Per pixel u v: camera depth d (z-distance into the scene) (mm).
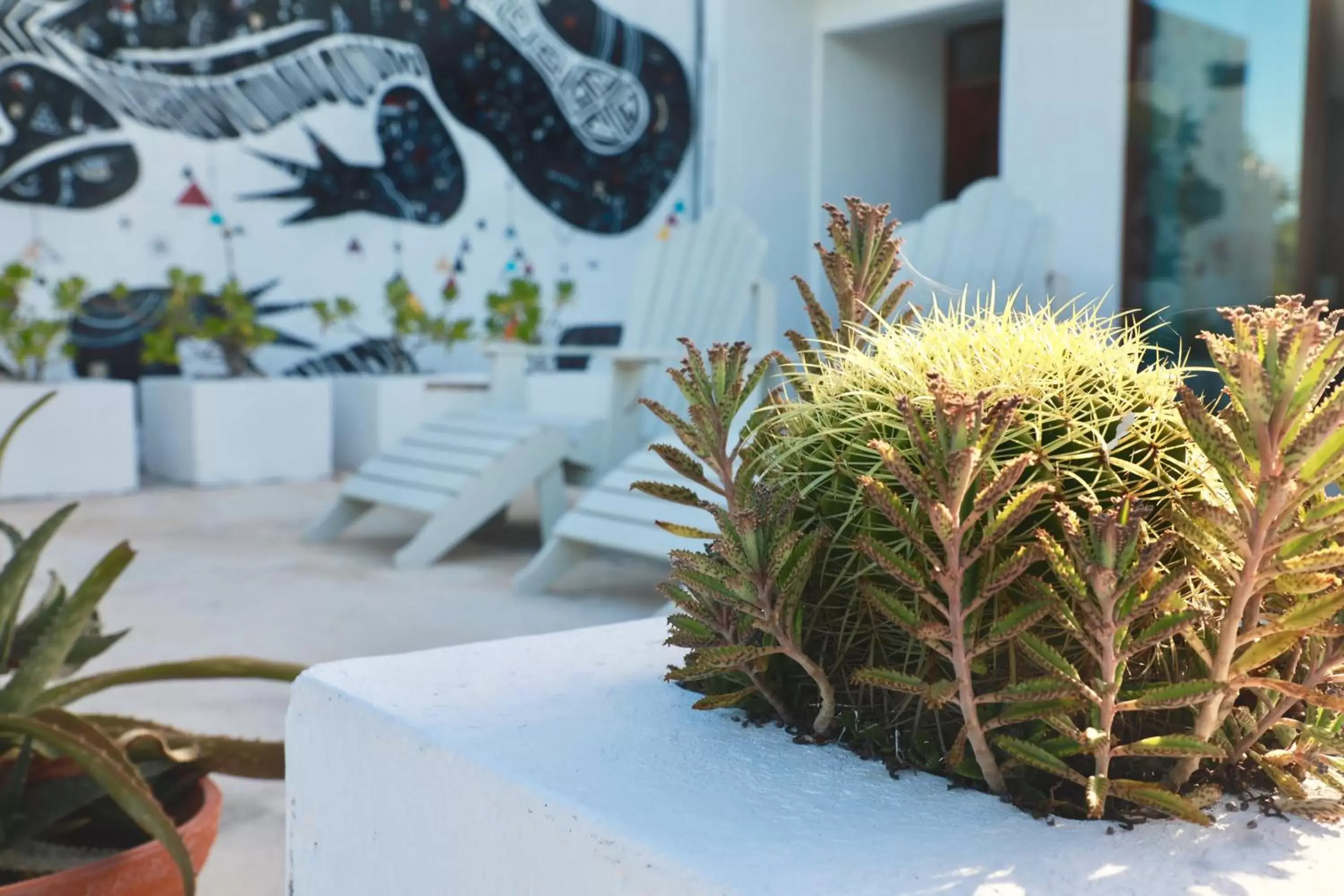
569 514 3000
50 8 5129
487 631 2607
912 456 633
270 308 5797
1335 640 614
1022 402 571
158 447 5297
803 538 670
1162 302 4816
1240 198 4531
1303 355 518
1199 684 564
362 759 782
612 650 936
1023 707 597
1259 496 538
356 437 5559
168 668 1181
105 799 1176
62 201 5230
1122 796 583
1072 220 5098
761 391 2184
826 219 6797
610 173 6859
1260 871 536
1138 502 608
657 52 6973
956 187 7258
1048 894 510
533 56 6516
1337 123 4289
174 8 5422
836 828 580
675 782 640
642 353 3346
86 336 5336
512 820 643
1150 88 4812
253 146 5688
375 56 5992
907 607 643
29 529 3912
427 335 5961
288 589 3037
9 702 1084
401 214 6156
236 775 1220
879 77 6914
